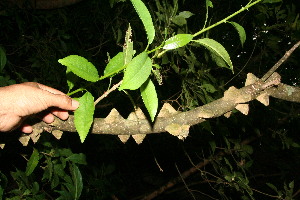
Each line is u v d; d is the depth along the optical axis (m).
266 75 0.78
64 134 2.57
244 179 2.15
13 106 0.84
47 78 2.49
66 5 2.57
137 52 1.95
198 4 2.66
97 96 2.64
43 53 2.48
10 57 2.79
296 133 3.74
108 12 2.69
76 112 0.76
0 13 2.51
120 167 3.90
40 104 0.86
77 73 0.72
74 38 3.08
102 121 0.87
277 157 4.44
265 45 2.65
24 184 1.39
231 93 0.80
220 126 2.39
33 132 0.93
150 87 0.70
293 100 0.78
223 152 2.77
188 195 4.06
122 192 3.65
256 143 4.36
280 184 4.46
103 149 3.39
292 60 2.70
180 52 1.55
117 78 2.43
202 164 3.46
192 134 2.96
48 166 1.38
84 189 2.06
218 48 0.69
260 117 3.26
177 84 2.49
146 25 0.67
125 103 3.03
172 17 1.47
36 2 2.53
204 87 1.76
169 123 0.85
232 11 2.63
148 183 4.07
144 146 4.09
